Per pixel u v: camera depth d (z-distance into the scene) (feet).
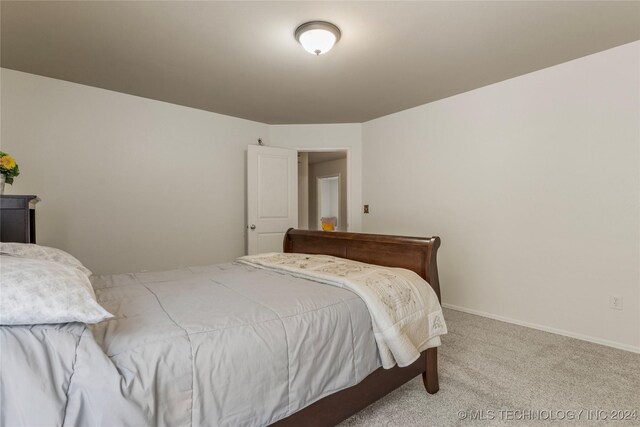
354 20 7.19
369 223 15.12
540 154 9.80
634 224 8.23
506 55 8.86
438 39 8.00
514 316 10.37
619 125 8.42
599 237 8.76
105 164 11.15
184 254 12.92
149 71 9.73
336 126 15.55
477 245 11.30
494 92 10.80
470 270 11.48
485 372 7.09
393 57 8.93
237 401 3.63
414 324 5.59
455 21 7.24
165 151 12.43
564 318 9.37
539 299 9.84
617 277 8.48
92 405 2.82
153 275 6.94
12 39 7.93
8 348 2.85
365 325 5.15
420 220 13.05
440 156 12.35
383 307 5.24
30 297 3.06
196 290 5.58
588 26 7.47
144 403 3.00
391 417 5.56
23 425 2.62
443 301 12.25
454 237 11.94
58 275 3.46
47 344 3.01
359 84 10.84
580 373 7.04
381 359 5.13
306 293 5.31
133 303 4.78
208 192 13.56
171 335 3.62
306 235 9.61
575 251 9.17
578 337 9.07
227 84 10.76
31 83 9.87
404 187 13.61
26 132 9.80
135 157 11.76
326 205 28.86
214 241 13.74
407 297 5.70
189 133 13.04
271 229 14.62
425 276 6.49
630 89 8.25
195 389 3.38
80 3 6.57
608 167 8.60
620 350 8.25
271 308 4.61
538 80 9.80
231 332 3.89
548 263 9.68
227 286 5.86
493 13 6.95
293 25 7.38
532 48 8.48
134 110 11.73
